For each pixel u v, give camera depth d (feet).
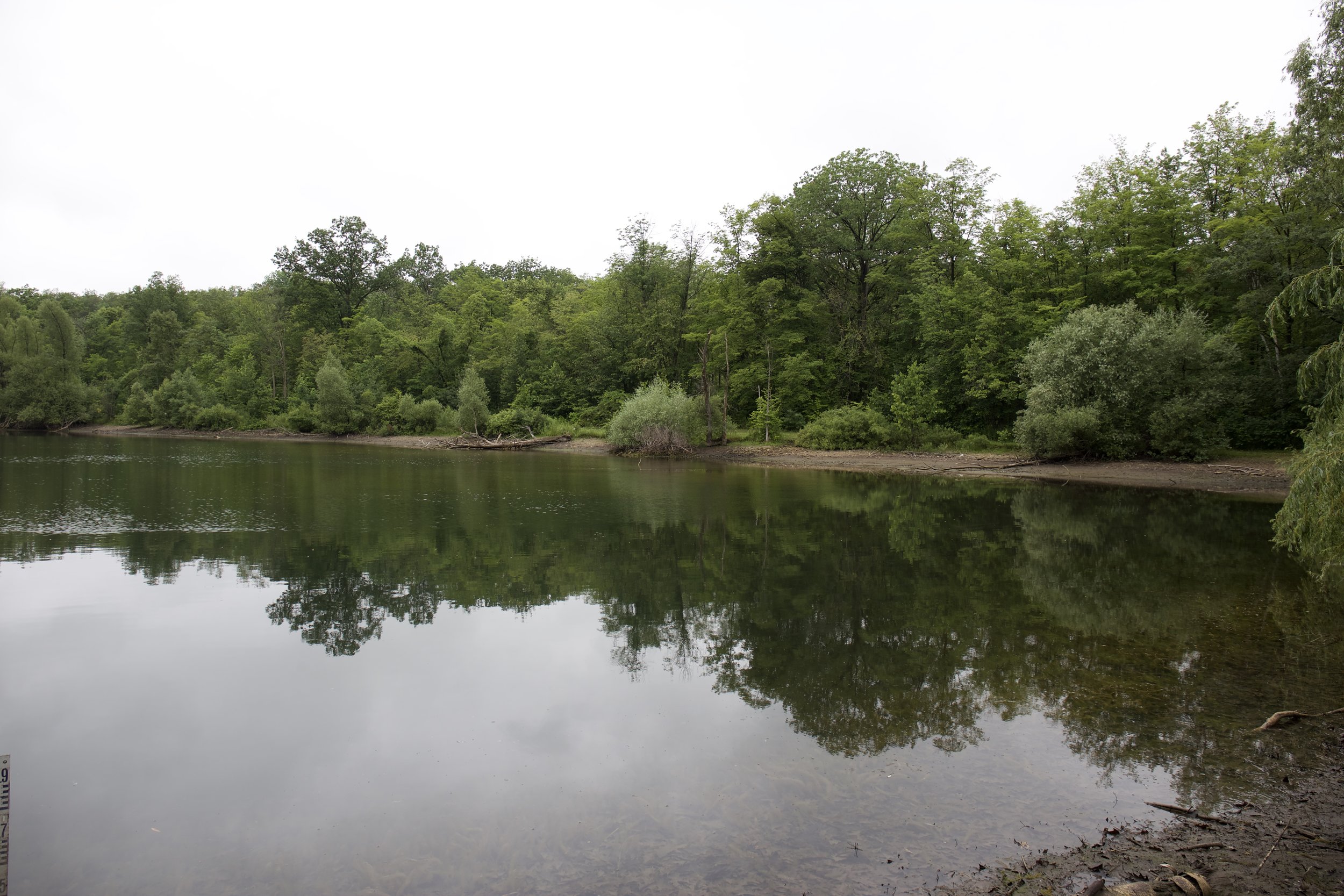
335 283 260.21
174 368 250.37
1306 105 43.47
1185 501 71.97
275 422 215.10
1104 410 97.76
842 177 147.23
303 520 59.11
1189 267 111.34
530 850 15.25
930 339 132.05
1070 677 25.16
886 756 19.39
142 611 33.68
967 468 105.91
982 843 15.14
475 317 238.68
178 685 25.13
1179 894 13.06
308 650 28.73
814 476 100.99
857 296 150.51
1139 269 117.08
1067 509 67.36
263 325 242.37
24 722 22.11
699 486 88.12
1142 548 48.85
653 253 182.70
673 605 35.65
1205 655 27.22
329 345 240.32
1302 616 32.45
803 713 22.61
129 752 20.21
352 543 50.24
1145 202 113.70
